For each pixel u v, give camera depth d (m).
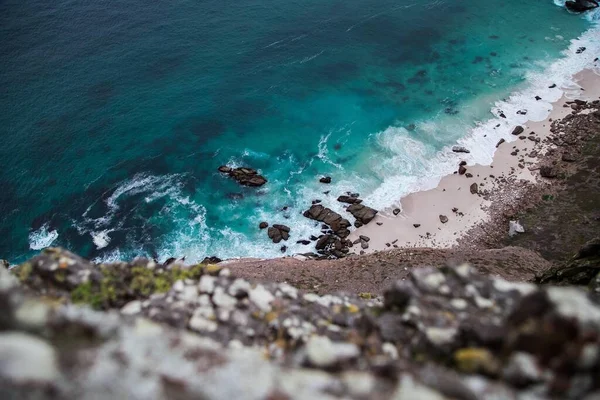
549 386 10.40
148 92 81.00
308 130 77.44
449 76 86.31
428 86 84.62
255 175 70.38
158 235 63.75
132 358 9.98
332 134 76.81
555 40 92.75
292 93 83.06
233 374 10.09
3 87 78.88
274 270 50.44
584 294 11.48
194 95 81.38
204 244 62.84
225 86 83.19
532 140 72.56
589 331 10.27
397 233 62.59
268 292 18.33
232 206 67.19
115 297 18.08
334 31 94.69
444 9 101.38
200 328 16.48
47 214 64.81
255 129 77.44
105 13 95.81
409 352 14.04
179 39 90.62
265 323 17.14
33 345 9.27
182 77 84.00
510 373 10.90
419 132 76.19
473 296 14.84
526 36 94.38
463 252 52.84
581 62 86.81
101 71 83.44
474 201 65.44
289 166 72.19
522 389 10.69
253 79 84.81
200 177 70.56
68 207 65.81
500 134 74.44
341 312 18.11
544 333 10.88
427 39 94.31
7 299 10.55
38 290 18.14
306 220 65.19
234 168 71.38
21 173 68.56
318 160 73.06
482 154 71.62
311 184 69.81
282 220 65.31
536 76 84.75
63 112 76.50
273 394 9.80
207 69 85.75
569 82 82.62
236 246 62.53
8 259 60.34
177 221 65.25
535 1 104.19
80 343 10.22
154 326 11.09
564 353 10.38
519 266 48.41
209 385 9.84
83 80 81.69
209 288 17.91
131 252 61.97
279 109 80.44
